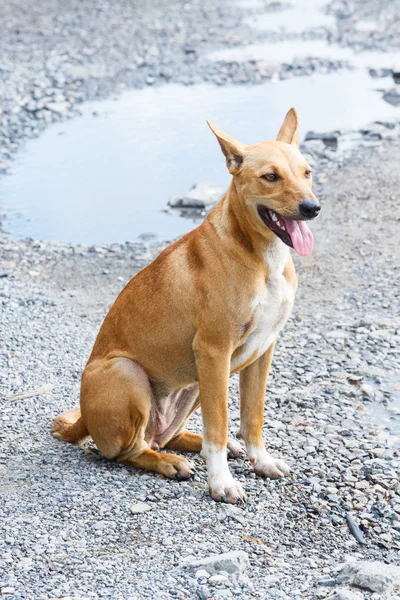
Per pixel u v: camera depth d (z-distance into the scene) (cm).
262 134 1387
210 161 1340
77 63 1800
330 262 1009
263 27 2047
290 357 787
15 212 1194
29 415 674
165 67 1775
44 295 942
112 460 603
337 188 1219
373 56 1798
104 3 2259
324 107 1527
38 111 1569
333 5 2223
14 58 1827
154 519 525
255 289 532
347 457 622
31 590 451
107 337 599
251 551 498
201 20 2112
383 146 1356
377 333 823
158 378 583
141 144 1416
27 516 526
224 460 557
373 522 540
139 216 1173
